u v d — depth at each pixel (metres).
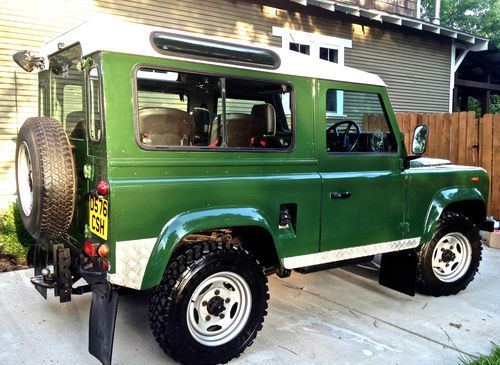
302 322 3.90
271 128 3.53
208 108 3.43
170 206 2.90
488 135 7.15
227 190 3.12
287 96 3.51
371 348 3.45
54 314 3.94
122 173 2.78
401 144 4.18
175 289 2.94
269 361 3.22
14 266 5.10
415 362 3.25
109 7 7.52
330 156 3.70
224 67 3.18
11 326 3.69
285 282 4.91
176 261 3.00
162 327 2.95
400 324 3.90
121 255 2.73
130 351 3.32
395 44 11.81
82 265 3.01
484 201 4.77
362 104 3.95
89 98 2.91
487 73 14.85
